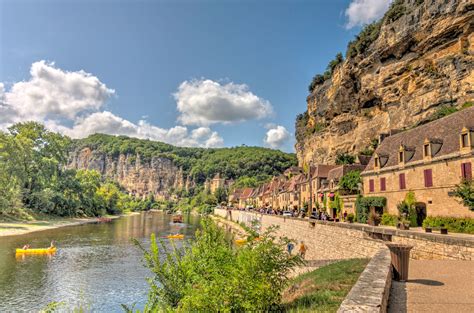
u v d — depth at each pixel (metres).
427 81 57.16
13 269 34.38
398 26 62.31
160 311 14.08
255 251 12.30
